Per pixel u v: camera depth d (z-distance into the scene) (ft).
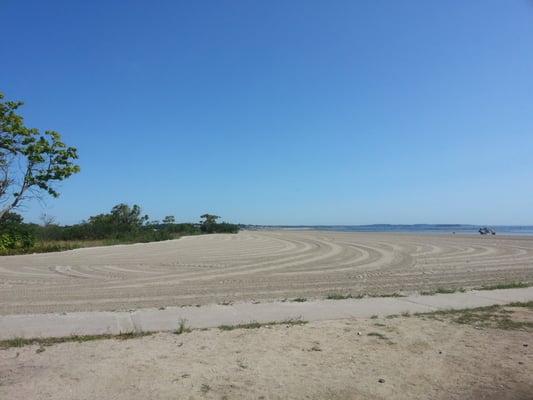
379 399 18.37
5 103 87.97
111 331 27.50
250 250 105.09
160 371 20.88
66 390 18.76
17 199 92.48
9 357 22.74
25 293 43.70
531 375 20.71
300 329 27.99
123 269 64.75
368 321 30.07
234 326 28.63
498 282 49.29
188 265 69.92
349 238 166.09
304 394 18.69
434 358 22.86
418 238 158.81
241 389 19.06
